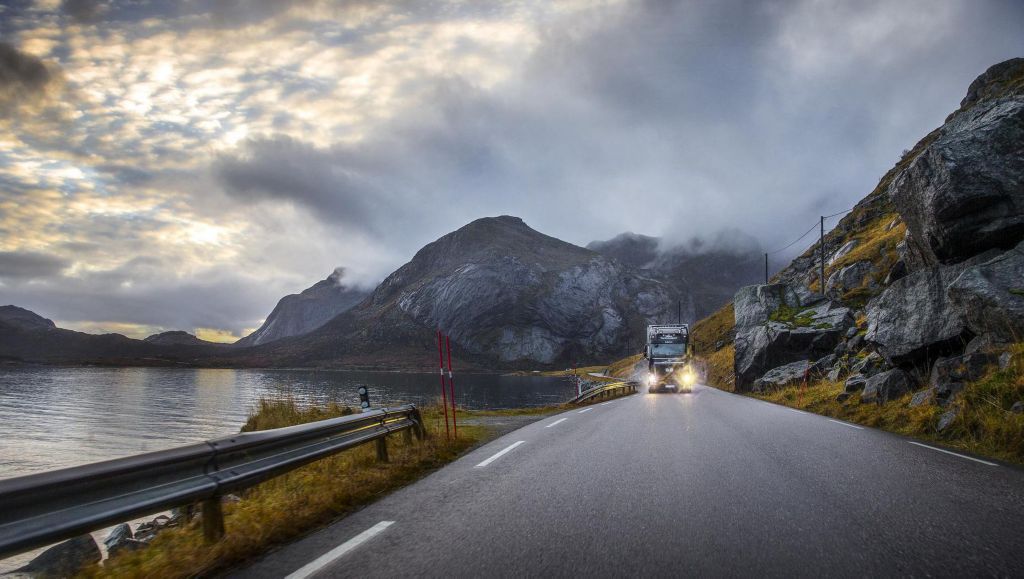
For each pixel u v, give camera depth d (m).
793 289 37.28
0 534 2.82
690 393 29.02
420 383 145.75
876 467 6.84
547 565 3.52
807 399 18.38
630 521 4.50
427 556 3.79
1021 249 12.43
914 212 15.33
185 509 5.79
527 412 20.78
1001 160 13.44
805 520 4.46
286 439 5.48
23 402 87.19
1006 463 7.27
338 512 5.26
